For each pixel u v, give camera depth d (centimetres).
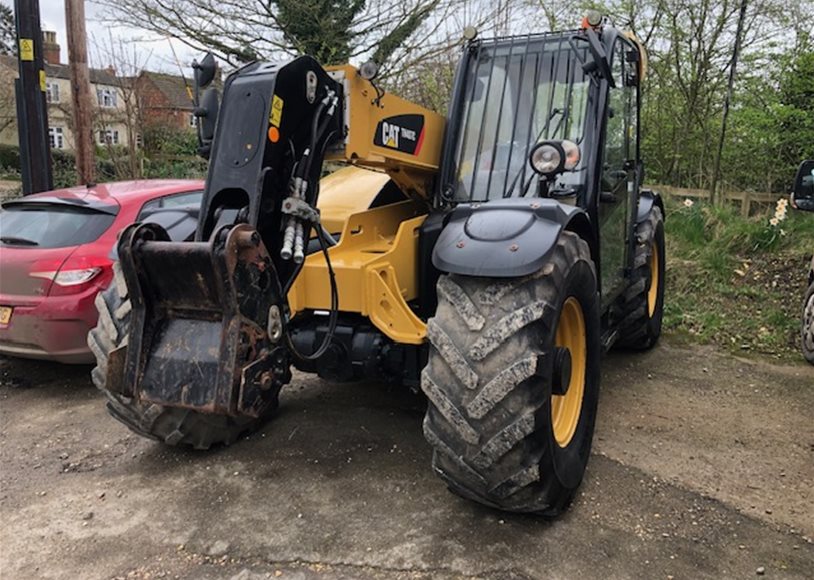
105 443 363
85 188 530
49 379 479
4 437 376
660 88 1230
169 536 268
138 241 229
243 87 243
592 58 328
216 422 331
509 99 347
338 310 293
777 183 1198
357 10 1256
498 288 245
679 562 247
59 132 2494
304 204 244
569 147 293
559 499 266
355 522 273
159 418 318
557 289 251
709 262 689
